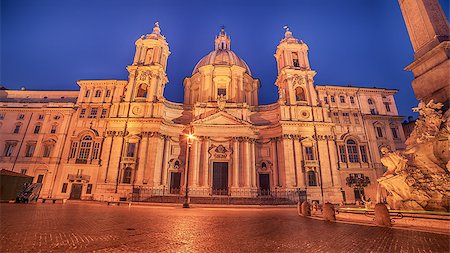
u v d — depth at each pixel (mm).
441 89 12008
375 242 6031
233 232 7625
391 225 9016
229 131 36906
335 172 34969
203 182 34188
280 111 37781
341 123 38406
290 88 39500
